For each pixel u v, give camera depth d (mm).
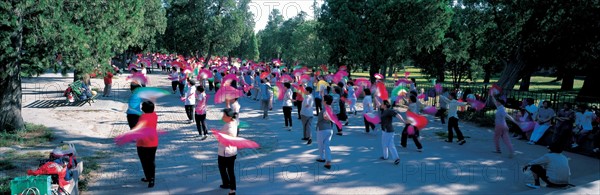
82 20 14055
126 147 10867
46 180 5746
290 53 70562
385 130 9688
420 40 32594
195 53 58531
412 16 30781
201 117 12055
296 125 15031
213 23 55406
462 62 33688
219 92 12117
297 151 10734
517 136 13625
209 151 10625
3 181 7316
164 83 32812
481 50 24281
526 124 12906
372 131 13883
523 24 21609
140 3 24469
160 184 7828
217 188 7645
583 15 18250
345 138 12625
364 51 30672
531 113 13383
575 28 19203
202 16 55531
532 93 20641
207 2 55438
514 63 23375
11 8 10617
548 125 12227
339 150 10914
